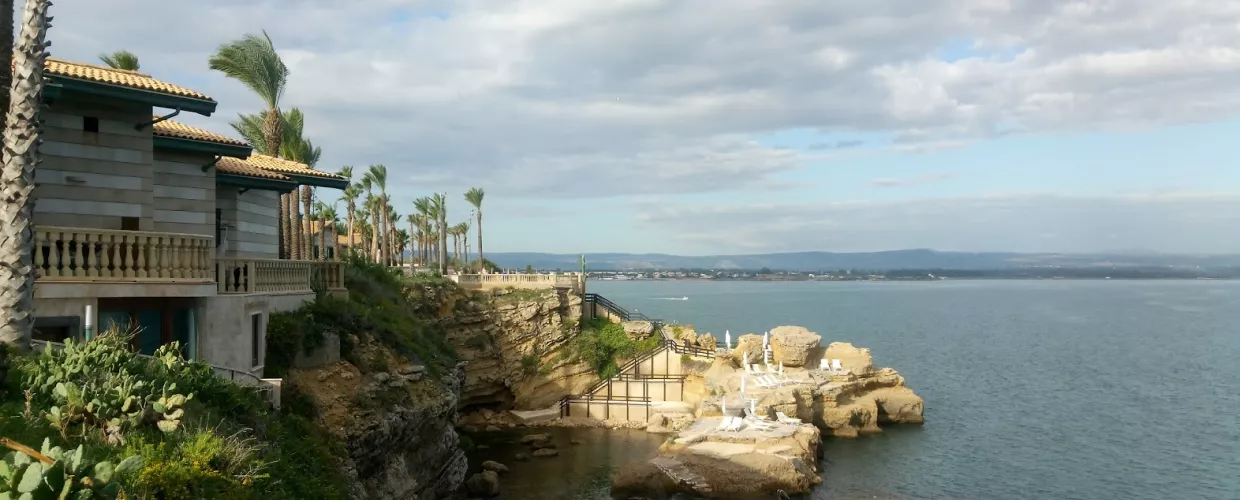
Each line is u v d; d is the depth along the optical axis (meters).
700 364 70.62
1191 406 74.31
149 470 12.39
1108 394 81.38
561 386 71.19
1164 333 157.62
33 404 14.06
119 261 20.50
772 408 57.12
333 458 23.03
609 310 84.75
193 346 22.55
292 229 53.09
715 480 43.69
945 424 65.44
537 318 73.25
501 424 66.06
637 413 67.62
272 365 26.23
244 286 25.80
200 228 29.05
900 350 124.88
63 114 23.72
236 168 32.97
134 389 14.62
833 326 178.12
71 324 19.33
